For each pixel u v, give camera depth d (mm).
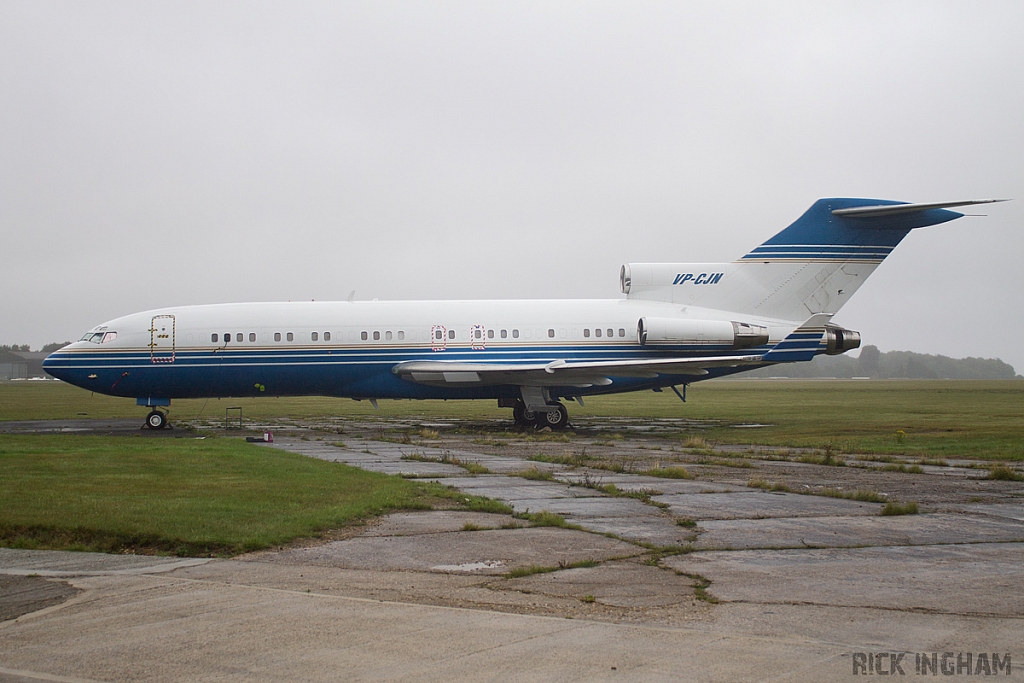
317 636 7031
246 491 14305
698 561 9969
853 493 15008
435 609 7824
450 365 30500
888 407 48531
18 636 7027
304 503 13281
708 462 20781
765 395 73125
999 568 9711
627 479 17375
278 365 30797
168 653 6629
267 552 10281
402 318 31453
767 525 12305
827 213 32344
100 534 10797
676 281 32750
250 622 7406
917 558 10203
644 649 6738
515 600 8172
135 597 8211
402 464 19734
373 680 6098
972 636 7152
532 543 10883
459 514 12992
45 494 13516
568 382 30953
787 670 6297
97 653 6629
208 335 30641
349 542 10883
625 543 10953
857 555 10352
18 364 191625
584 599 8195
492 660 6480
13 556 10062
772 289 32656
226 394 31406
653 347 31797
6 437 25281
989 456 22109
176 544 10438
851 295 32625
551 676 6164
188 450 20906
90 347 30312
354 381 31344
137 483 14984
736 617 7648
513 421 38188
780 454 22688
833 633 7203
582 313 32156
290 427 33906
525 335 31656
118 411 45406
